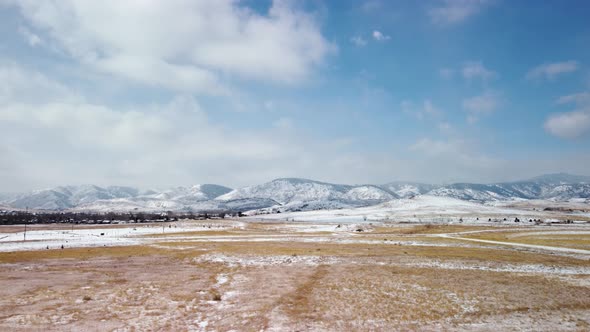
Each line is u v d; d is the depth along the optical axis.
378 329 22.81
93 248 74.19
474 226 136.25
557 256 55.72
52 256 61.38
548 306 27.91
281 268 46.50
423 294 31.53
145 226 181.50
